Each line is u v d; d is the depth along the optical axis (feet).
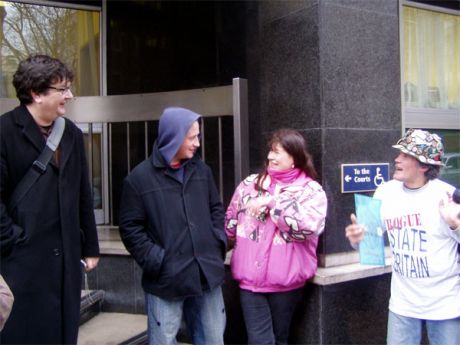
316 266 8.93
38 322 6.66
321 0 9.68
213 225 8.24
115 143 14.76
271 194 8.47
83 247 7.67
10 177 6.71
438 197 7.16
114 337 10.62
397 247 7.55
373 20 10.42
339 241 9.91
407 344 7.63
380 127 10.51
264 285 8.39
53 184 6.87
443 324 7.20
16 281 6.51
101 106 12.71
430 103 14.17
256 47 13.33
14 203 6.63
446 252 7.12
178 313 7.77
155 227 7.64
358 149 10.18
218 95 10.75
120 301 12.10
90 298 11.66
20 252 6.55
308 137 9.99
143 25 15.15
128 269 11.98
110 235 13.39
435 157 7.22
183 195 7.78
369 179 10.28
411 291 7.43
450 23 14.53
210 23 15.05
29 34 14.57
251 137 13.26
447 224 6.96
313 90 9.86
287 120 10.53
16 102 12.17
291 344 9.84
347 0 10.04
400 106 10.91
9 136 6.65
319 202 8.32
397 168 7.47
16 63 14.43
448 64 14.51
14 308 6.50
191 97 11.28
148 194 7.68
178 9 15.08
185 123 7.64
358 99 10.18
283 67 10.59
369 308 9.84
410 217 7.35
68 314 6.96
